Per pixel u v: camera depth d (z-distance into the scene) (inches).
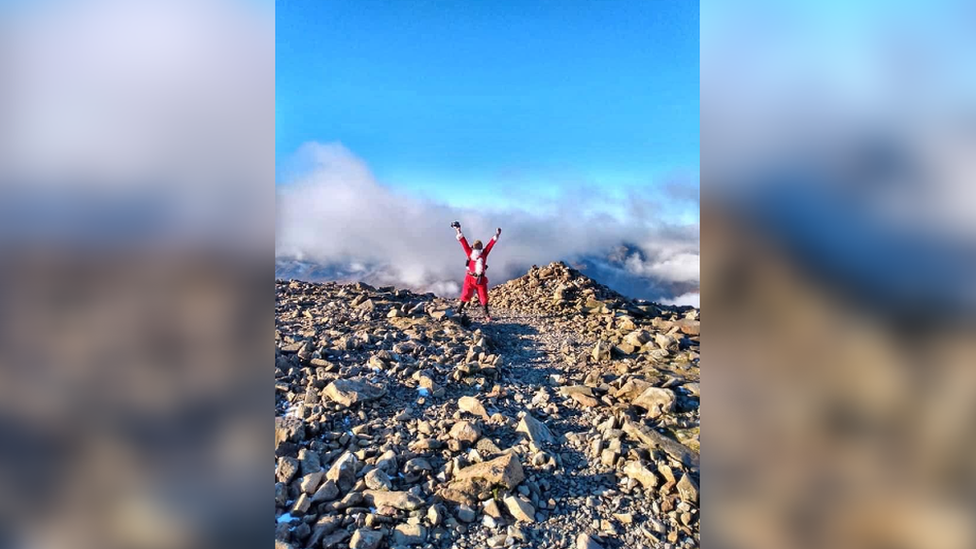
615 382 226.8
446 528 125.3
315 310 327.9
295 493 131.0
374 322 308.3
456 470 146.3
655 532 129.4
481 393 209.8
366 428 166.9
